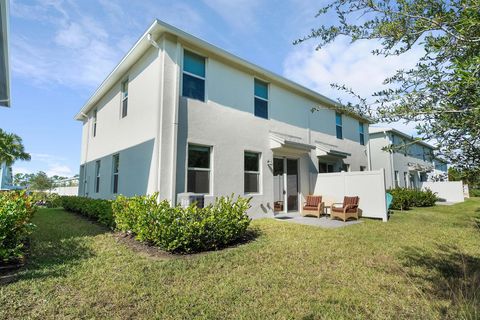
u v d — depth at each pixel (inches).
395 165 759.7
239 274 163.2
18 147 940.6
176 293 136.9
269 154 410.3
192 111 317.7
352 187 432.5
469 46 72.1
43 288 137.4
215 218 226.5
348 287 147.9
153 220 213.2
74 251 202.2
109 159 428.5
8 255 159.2
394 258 199.3
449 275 166.7
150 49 328.2
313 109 130.4
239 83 378.0
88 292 135.0
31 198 227.5
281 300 131.9
